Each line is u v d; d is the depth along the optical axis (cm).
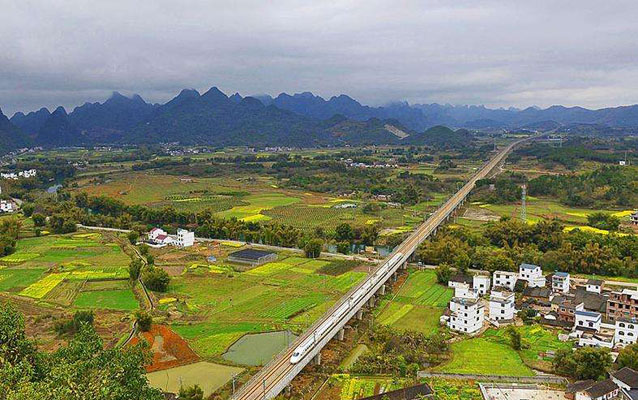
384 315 16312
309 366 12694
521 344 13788
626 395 10462
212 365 12600
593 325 14500
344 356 13400
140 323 14200
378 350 13362
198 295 18200
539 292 17150
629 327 13500
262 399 10150
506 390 11419
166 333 14162
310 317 15838
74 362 6806
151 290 18575
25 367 6625
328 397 11175
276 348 13562
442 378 12019
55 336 14350
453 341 14212
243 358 12988
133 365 7244
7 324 7406
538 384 11706
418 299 17812
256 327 15088
